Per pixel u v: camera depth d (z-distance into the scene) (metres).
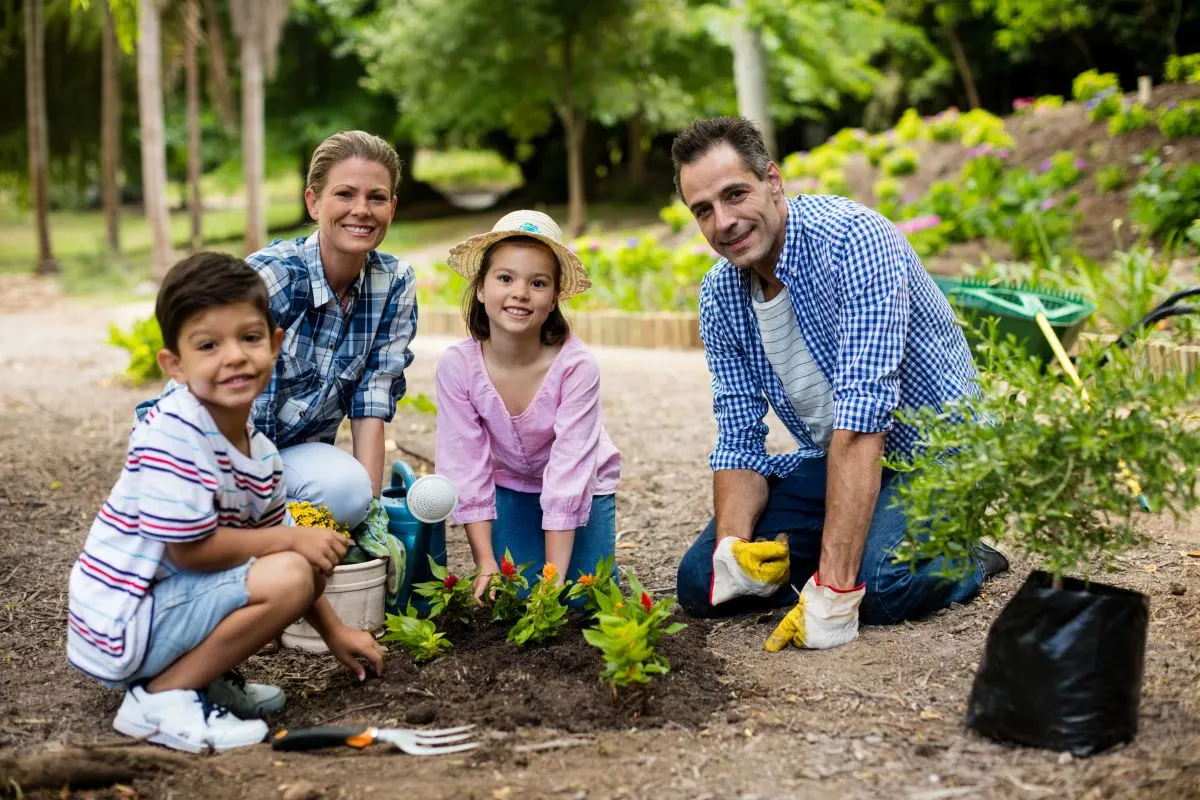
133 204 40.28
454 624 3.53
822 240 3.47
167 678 2.89
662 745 2.77
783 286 3.65
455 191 41.72
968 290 5.27
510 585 3.50
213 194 44.25
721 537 3.76
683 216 13.60
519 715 2.91
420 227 23.64
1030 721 2.67
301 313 3.68
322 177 3.59
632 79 19.92
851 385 3.38
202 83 24.08
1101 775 2.53
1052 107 13.25
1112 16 19.67
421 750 2.76
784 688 3.10
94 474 5.99
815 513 3.84
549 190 26.89
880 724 2.85
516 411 3.76
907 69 22.58
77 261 19.27
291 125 25.09
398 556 3.51
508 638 3.34
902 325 3.43
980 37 21.88
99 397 8.48
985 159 11.70
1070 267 9.77
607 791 2.54
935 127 13.12
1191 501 2.62
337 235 3.59
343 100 25.23
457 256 3.63
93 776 2.63
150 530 2.74
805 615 3.38
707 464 5.95
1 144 23.12
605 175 28.64
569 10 18.61
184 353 2.75
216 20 17.56
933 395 3.64
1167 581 3.74
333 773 2.67
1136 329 4.37
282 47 24.14
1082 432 2.61
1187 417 2.74
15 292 16.98
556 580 3.59
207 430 2.79
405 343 3.93
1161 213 9.88
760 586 3.60
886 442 3.74
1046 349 5.01
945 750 2.70
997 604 3.64
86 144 24.12
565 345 3.74
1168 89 12.66
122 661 2.82
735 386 3.90
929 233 10.71
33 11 18.84
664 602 3.01
